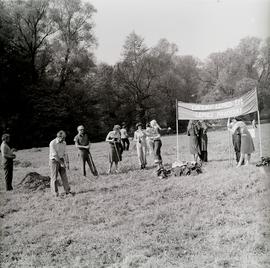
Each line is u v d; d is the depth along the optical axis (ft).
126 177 36.45
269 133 55.83
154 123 39.29
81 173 39.40
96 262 21.86
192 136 39.70
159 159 38.63
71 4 75.36
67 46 78.74
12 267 21.86
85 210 28.04
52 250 23.27
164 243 23.32
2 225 26.35
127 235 24.44
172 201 29.04
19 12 77.71
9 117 80.23
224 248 22.76
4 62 80.59
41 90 81.71
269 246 22.76
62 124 81.66
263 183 30.09
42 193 32.86
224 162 39.09
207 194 29.76
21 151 66.80
